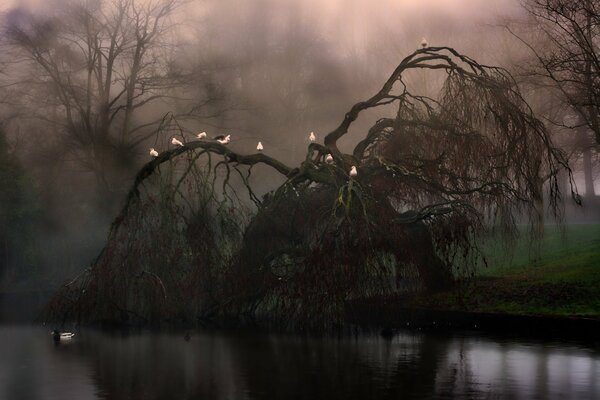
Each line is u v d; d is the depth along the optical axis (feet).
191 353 62.08
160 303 79.46
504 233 84.02
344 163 86.07
